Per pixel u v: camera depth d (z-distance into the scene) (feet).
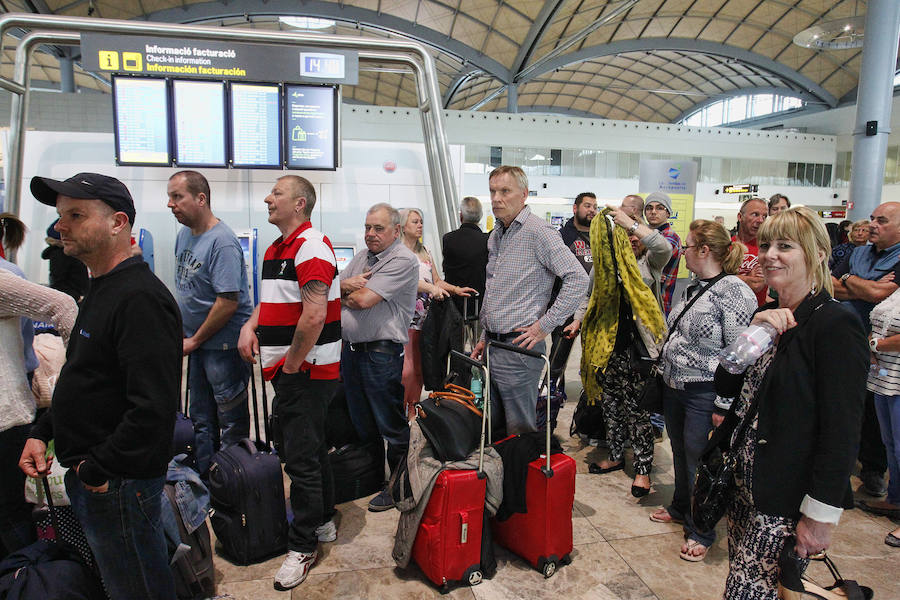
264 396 7.52
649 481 9.55
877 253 9.64
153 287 4.50
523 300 7.89
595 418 11.31
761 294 11.16
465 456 6.88
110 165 15.12
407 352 10.44
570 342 11.39
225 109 14.48
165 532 5.88
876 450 9.53
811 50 72.64
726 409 6.97
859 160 31.48
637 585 6.88
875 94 30.66
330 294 7.22
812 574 7.18
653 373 8.44
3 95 53.42
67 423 4.44
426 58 14.21
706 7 63.46
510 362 7.80
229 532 7.30
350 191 16.28
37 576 5.20
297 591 6.70
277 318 7.11
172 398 4.51
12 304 5.27
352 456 9.17
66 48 55.77
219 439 9.50
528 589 6.77
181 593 6.20
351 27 65.10
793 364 4.18
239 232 14.93
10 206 13.66
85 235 4.36
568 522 7.18
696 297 7.77
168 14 53.83
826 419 3.95
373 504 8.84
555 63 71.31
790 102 94.43
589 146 69.72
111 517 4.55
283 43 13.58
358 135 61.41
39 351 6.75
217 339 8.80
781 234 4.29
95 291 4.50
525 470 7.10
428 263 12.82
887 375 8.32
